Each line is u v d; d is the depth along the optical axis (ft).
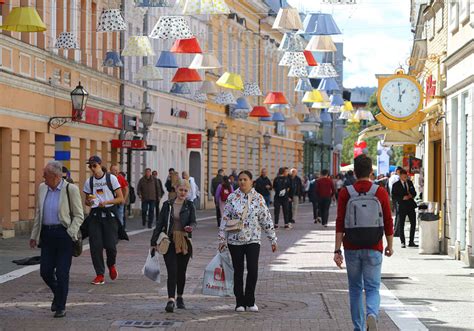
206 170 248.32
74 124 151.94
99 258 75.56
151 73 146.20
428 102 118.93
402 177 117.60
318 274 84.43
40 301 64.95
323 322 56.95
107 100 171.73
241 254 61.31
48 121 138.10
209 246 115.65
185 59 228.22
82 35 160.76
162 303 65.00
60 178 58.54
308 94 172.76
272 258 100.63
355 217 49.57
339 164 458.50
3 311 60.39
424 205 108.58
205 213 219.00
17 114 125.49
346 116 232.73
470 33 92.68
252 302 61.46
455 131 102.06
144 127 176.04
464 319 58.44
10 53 123.13
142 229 147.74
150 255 62.64
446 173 106.63
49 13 140.15
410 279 81.05
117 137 180.24
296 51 132.26
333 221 189.06
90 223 75.92
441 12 112.78
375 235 49.39
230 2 259.19
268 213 61.57
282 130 329.72
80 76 156.04
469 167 92.84
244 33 277.44
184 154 231.71
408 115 103.96
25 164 130.31
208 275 62.54
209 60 132.87
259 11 296.71
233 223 60.95
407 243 123.95
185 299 67.36
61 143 149.48
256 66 294.66
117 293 69.97
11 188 124.67
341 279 80.53
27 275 79.15
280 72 327.88
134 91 190.80
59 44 129.39
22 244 111.24
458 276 83.46
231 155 269.85
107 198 76.07
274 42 315.37
